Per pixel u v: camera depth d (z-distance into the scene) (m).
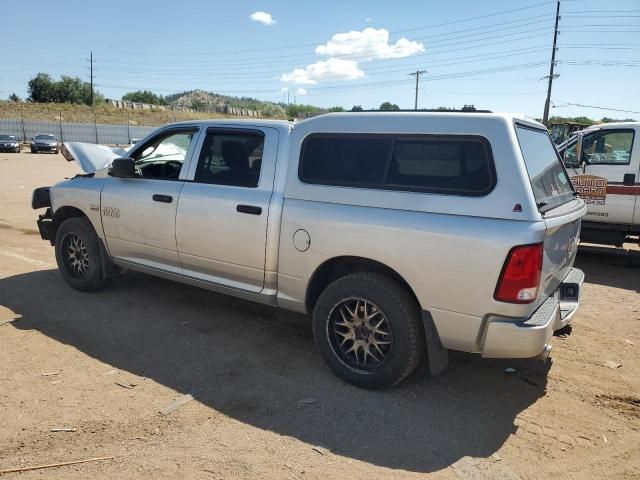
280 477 2.73
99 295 5.50
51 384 3.62
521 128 3.52
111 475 2.71
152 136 5.07
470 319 3.24
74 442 2.97
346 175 3.74
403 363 3.51
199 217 4.41
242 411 3.36
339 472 2.79
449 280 3.25
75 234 5.46
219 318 4.96
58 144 40.81
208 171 4.52
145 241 4.90
